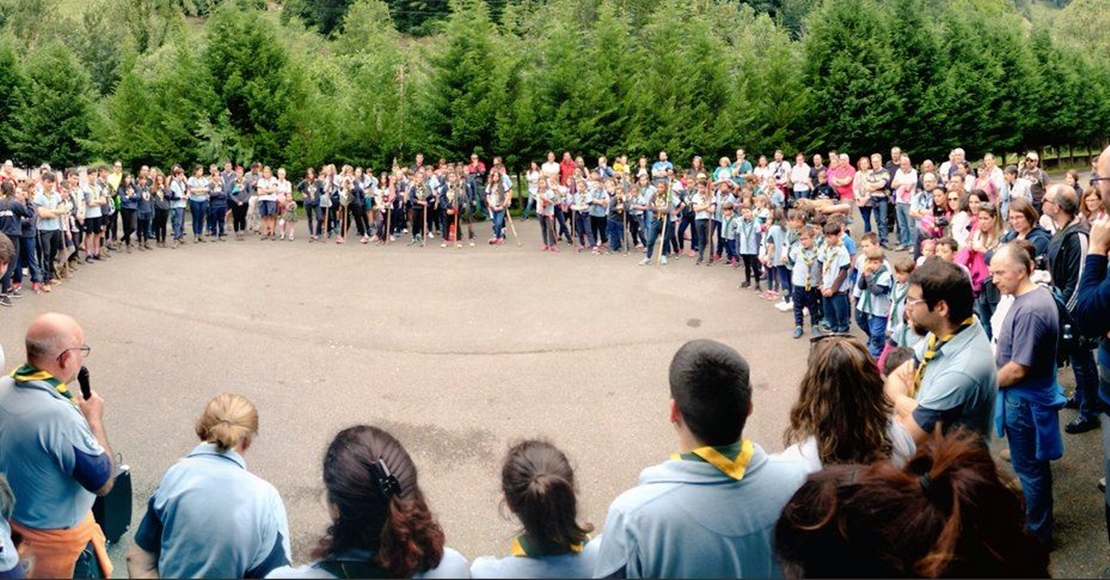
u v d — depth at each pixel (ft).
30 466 14.99
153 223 65.87
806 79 99.45
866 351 12.07
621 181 63.77
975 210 37.81
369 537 9.08
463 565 9.64
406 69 97.30
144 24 166.20
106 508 21.39
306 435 29.84
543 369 36.65
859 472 7.21
